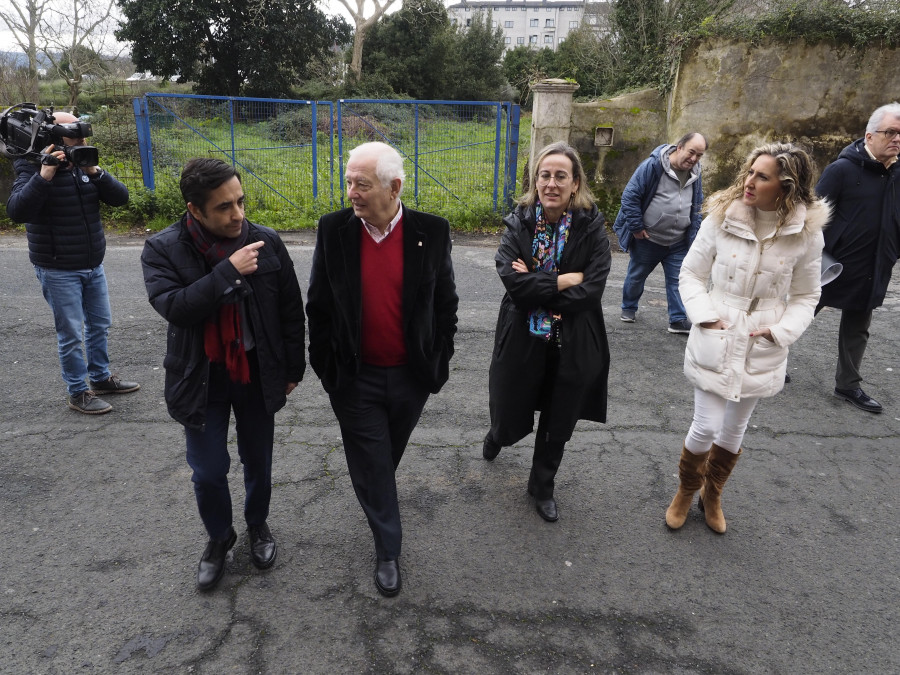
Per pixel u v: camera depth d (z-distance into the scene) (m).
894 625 2.64
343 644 2.44
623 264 8.41
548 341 3.02
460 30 40.69
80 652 2.37
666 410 4.46
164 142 10.44
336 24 31.08
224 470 2.62
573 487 3.55
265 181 10.98
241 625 2.52
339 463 3.69
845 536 3.20
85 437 3.88
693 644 2.50
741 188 2.80
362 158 2.36
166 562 2.86
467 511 3.30
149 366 4.88
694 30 9.87
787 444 4.05
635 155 10.18
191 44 27.61
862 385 4.92
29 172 3.77
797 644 2.52
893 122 4.02
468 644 2.46
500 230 10.18
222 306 2.47
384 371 2.68
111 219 9.77
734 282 2.85
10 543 2.95
